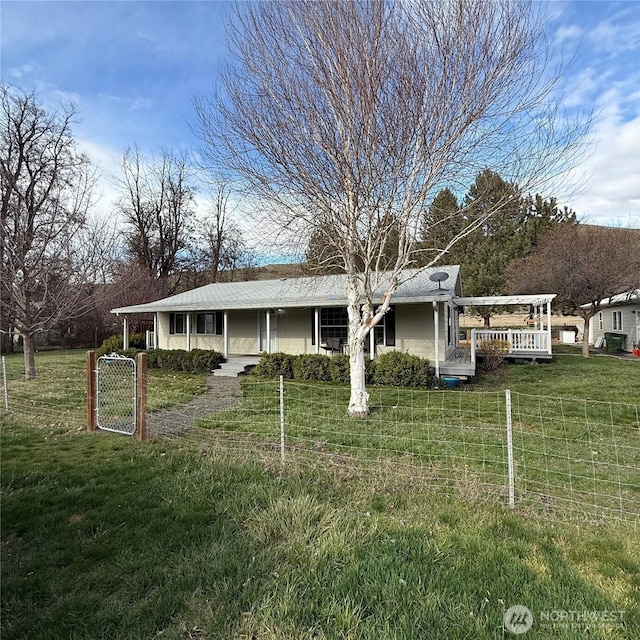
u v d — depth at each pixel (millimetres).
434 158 6363
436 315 10836
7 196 12172
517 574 2395
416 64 5961
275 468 4152
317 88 6277
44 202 12727
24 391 9359
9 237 11180
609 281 14914
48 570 2488
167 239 28719
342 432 5855
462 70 5988
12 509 3295
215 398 8781
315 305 12562
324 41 6012
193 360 13703
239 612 2111
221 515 3166
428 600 2150
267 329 13531
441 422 6500
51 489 3730
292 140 6391
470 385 10258
